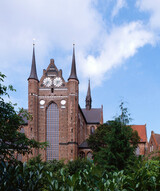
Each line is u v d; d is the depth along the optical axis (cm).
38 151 8519
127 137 4594
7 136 2322
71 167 5584
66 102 9050
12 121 2430
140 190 1334
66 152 8719
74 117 8844
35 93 8956
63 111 9000
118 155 4291
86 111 12850
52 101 9075
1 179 1205
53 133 8912
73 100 8950
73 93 9000
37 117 8925
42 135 8850
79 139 10012
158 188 1351
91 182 1381
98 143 9125
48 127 8962
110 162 4344
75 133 8781
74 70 9269
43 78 9231
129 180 1322
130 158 4212
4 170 1238
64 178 1284
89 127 12325
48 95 9106
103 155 4512
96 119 12438
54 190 1224
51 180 1266
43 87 9150
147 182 1350
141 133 11131
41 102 9069
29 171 1334
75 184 1220
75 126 8819
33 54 9331
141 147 10831
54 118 9025
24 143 2372
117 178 1353
